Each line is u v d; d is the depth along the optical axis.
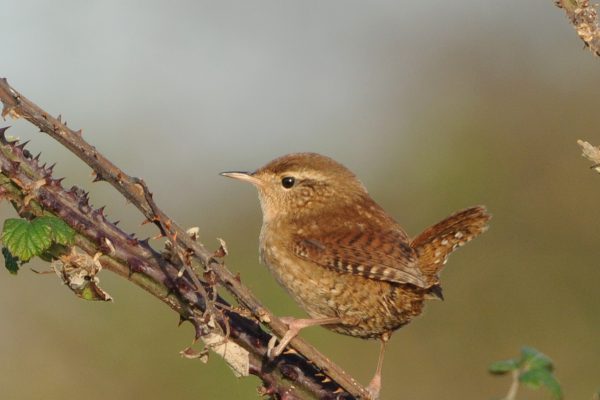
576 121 15.55
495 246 14.14
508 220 14.45
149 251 5.80
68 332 12.23
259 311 5.70
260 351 5.99
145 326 12.38
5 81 5.16
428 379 12.96
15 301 12.36
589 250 13.83
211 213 15.09
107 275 12.78
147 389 11.87
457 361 13.05
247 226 14.83
